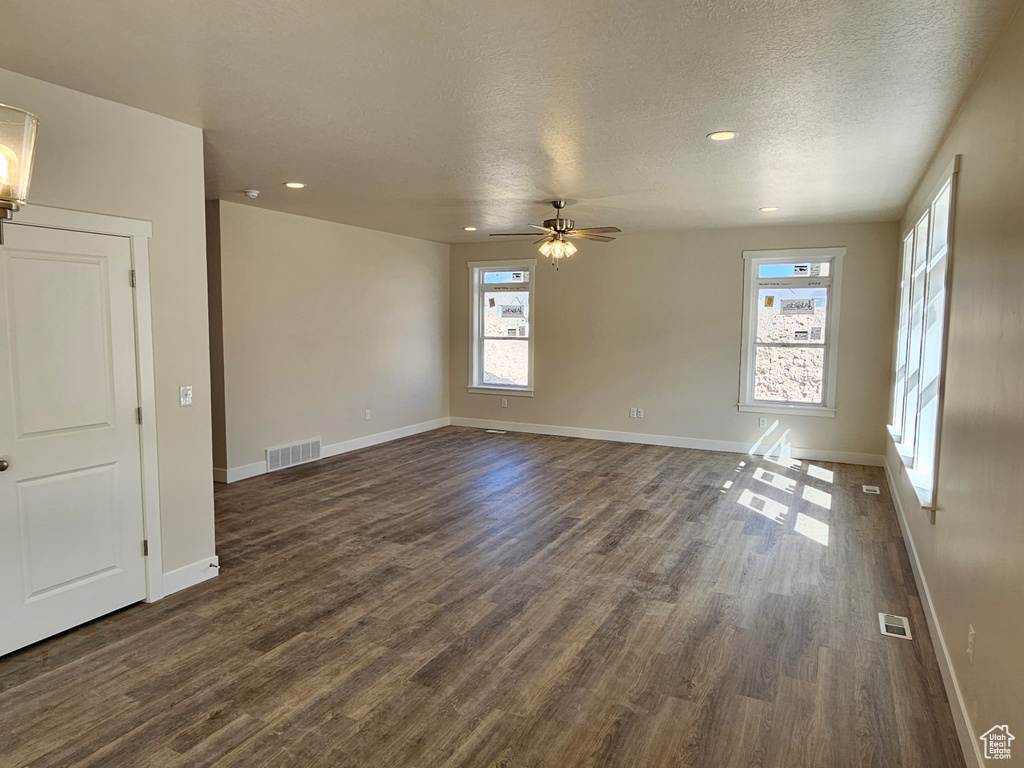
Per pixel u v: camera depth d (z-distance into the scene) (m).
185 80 2.80
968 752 2.15
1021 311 1.90
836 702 2.54
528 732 2.35
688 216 6.25
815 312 6.97
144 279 3.29
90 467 3.12
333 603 3.42
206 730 2.35
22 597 2.88
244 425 6.00
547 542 4.37
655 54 2.49
